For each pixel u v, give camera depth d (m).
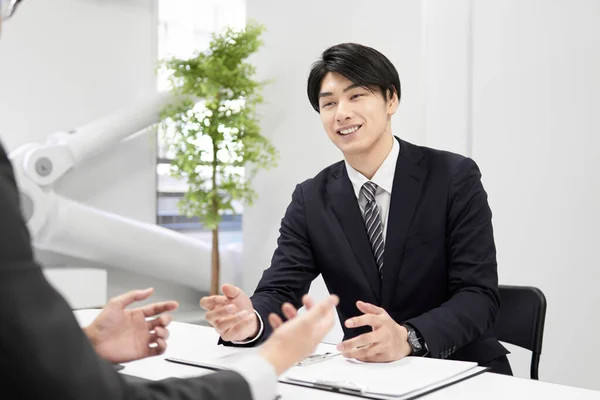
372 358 1.37
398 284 1.80
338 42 3.97
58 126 4.30
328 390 1.18
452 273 1.77
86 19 4.40
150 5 4.71
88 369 0.62
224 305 1.59
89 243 4.09
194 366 1.41
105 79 4.50
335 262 1.86
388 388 1.14
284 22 4.27
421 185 1.83
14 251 0.60
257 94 4.17
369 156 1.83
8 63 4.09
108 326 1.25
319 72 1.83
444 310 1.58
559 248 3.16
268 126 4.38
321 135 4.05
